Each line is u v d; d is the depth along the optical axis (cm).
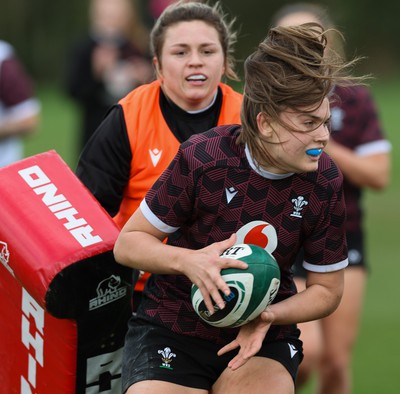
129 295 1384
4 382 1466
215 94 1516
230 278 1153
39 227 1351
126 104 1506
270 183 1210
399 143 6594
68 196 1402
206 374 1272
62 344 1362
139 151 1482
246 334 1198
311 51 1179
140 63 3186
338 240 1245
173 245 1273
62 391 1381
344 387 2017
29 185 1405
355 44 12406
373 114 2038
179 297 1280
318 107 1143
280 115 1147
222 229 1227
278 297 1283
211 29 1480
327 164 1231
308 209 1221
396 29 12456
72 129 7581
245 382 1232
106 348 1390
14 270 1359
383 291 3084
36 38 11506
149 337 1290
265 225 1222
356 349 2497
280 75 1154
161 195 1224
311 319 1248
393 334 2627
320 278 1255
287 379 1245
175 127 1494
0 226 1368
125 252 1232
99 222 1372
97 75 3170
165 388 1236
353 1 12438
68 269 1312
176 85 1475
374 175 2009
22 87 2684
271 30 1210
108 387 1410
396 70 12250
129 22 3200
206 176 1211
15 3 11438
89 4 11531
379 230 4025
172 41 1470
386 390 2167
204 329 1269
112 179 1487
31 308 1395
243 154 1212
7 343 1449
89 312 1345
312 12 1967
